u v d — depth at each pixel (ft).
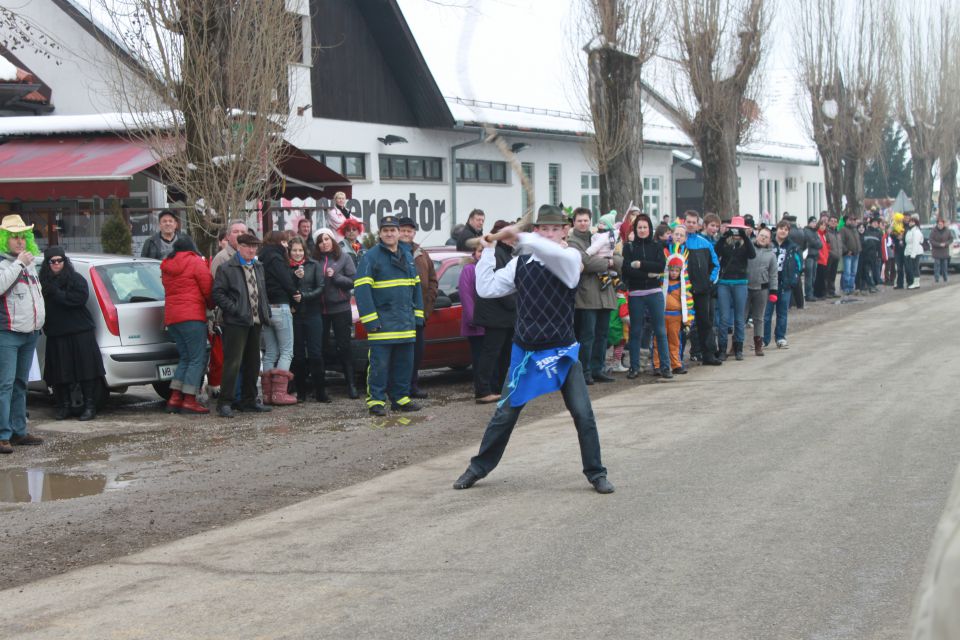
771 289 48.44
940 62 165.58
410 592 16.85
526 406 36.32
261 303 35.81
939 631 4.99
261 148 41.73
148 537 21.13
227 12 40.63
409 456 28.32
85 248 58.39
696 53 83.51
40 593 17.66
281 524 21.62
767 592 16.19
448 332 41.34
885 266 97.71
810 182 173.78
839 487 22.63
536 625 15.12
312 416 35.06
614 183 67.56
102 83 63.10
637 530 19.83
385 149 78.02
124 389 41.16
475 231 42.68
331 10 72.90
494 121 84.53
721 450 27.02
